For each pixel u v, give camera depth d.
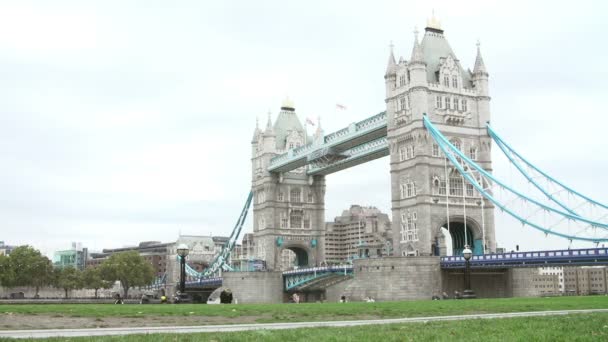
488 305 49.09
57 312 39.06
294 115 184.00
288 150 170.88
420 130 116.69
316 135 152.00
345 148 146.38
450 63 122.50
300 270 149.00
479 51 125.38
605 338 24.20
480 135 122.38
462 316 39.06
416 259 106.56
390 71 125.50
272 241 170.50
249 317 37.91
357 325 31.53
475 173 120.56
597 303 51.59
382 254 140.75
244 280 153.62
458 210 118.12
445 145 117.25
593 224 96.12
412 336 25.20
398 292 105.19
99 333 28.94
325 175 179.12
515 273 113.69
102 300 191.00
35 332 28.75
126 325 32.84
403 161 121.81
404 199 120.56
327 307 46.25
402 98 122.44
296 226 174.62
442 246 134.12
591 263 85.12
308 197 177.62
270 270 158.25
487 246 118.75
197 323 34.25
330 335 25.75
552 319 33.12
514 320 32.78
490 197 109.06
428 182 116.19
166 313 39.41
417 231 116.00
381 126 128.12
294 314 40.06
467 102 122.56
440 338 24.41
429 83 119.69
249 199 190.25
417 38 120.06
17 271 196.12
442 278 108.31
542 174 108.19
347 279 135.38
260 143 179.50
